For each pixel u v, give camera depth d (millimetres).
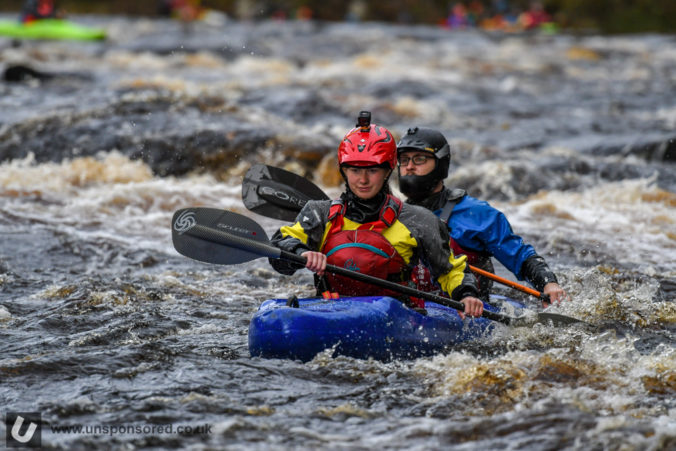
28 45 98062
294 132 43500
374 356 17281
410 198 21438
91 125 44031
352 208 18078
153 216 33844
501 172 40969
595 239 32312
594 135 53906
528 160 44312
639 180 41969
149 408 15016
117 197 35812
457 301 18031
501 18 184750
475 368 16625
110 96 57125
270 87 67312
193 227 17781
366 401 15453
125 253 28719
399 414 14898
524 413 14445
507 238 21031
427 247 17984
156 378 16562
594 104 68625
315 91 64000
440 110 61906
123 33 123188
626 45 128875
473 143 47125
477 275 21344
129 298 23203
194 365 17266
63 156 42375
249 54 96125
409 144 20844
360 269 17875
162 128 43438
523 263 20953
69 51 93062
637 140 49406
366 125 17781
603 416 14508
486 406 15164
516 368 16609
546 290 20547
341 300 17906
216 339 19578
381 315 17281
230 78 75438
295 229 18125
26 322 20844
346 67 85312
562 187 40531
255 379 16328
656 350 19688
